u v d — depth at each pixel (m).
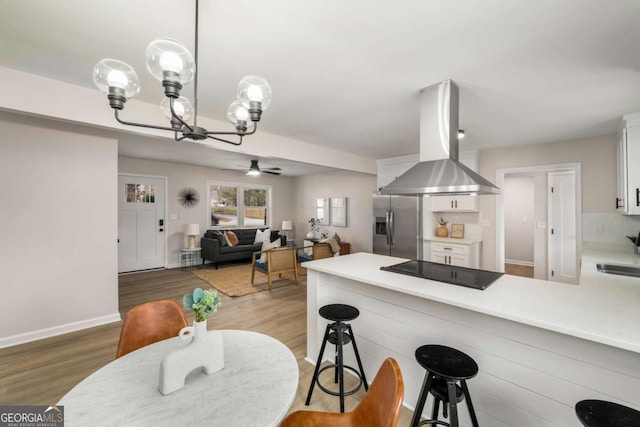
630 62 1.82
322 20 1.44
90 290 3.06
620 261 2.61
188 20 1.45
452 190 1.85
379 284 1.84
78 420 0.90
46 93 2.10
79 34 1.58
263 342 1.44
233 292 4.37
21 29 1.52
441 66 1.90
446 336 1.73
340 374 1.77
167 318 1.65
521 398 1.44
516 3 1.31
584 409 1.01
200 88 2.26
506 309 1.35
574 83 2.12
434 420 1.45
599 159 3.51
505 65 1.88
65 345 2.67
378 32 1.54
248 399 1.02
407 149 4.52
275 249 4.61
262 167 6.45
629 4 1.30
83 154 2.99
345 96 2.41
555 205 4.70
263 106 1.40
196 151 4.78
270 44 1.66
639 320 1.22
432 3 1.31
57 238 2.86
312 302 2.45
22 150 2.66
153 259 5.88
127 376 1.15
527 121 2.99
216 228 6.88
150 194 5.82
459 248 4.21
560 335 1.33
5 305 2.62
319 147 4.29
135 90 1.24
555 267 4.69
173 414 0.94
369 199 6.34
